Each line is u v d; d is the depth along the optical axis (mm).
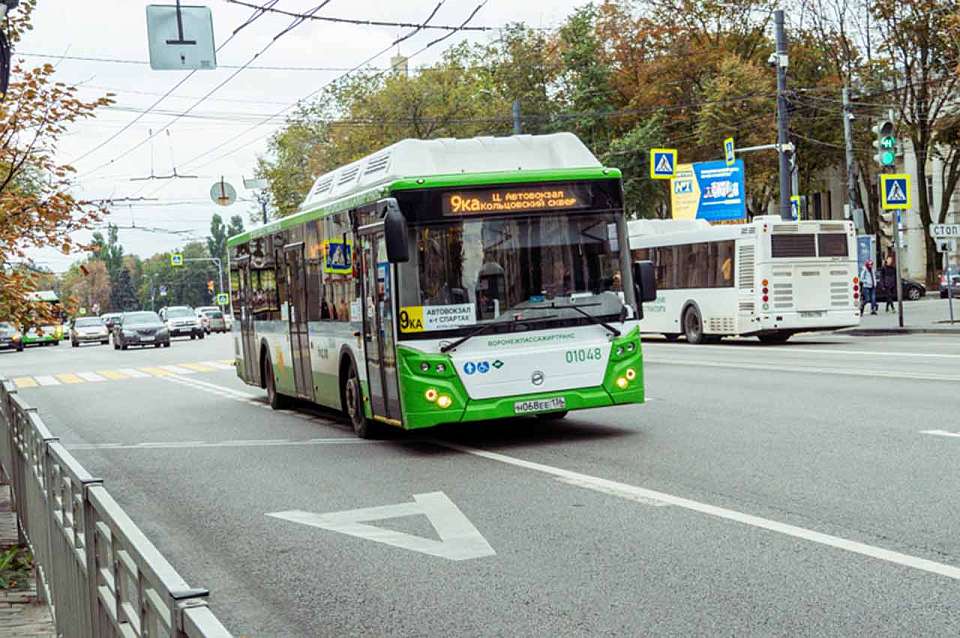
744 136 55281
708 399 15930
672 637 5652
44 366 40906
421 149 12844
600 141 58594
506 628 6012
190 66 20234
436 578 7176
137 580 3746
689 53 57188
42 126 11820
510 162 12984
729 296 29578
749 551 7258
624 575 6883
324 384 15727
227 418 18359
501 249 12453
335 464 12375
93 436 17109
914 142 57938
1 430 11227
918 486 8984
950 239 31969
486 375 12312
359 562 7770
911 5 53719
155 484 11945
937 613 5762
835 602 6051
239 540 8805
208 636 2666
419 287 12234
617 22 58969
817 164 60781
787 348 26938
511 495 9773
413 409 12203
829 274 28844
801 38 58312
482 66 63000
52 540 6672
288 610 6738
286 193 63875
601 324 12703
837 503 8516
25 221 11828
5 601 7719
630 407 15586
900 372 18156
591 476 10398
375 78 62156
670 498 9102
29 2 12539
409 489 10477
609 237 12828
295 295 17016
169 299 186500
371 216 12906
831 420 13000
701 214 45719
